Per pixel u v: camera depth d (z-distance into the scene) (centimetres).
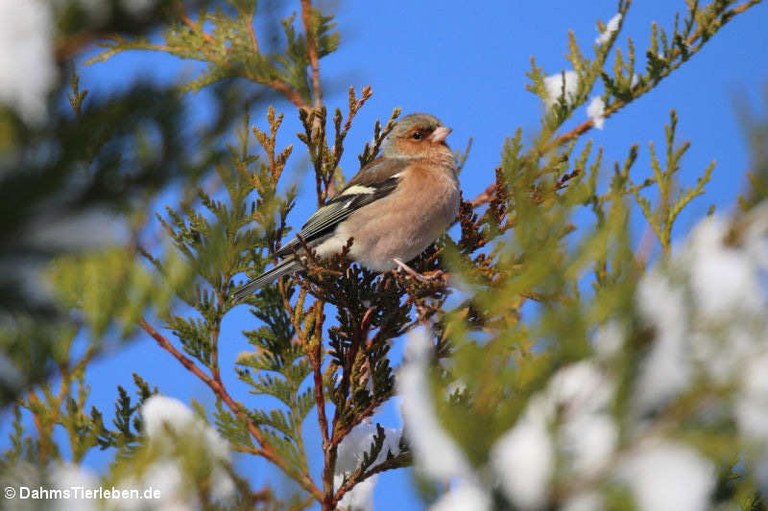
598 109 1190
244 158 807
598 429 266
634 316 272
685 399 262
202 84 999
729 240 289
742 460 411
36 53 295
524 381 279
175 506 394
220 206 800
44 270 409
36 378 382
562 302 293
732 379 259
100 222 294
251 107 330
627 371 264
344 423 934
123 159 303
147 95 305
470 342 289
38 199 271
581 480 260
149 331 915
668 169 762
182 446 402
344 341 1002
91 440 505
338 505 908
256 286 967
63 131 290
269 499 439
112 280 416
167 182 310
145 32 309
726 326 265
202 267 453
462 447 265
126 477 385
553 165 575
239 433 900
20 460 402
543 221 310
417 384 279
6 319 312
